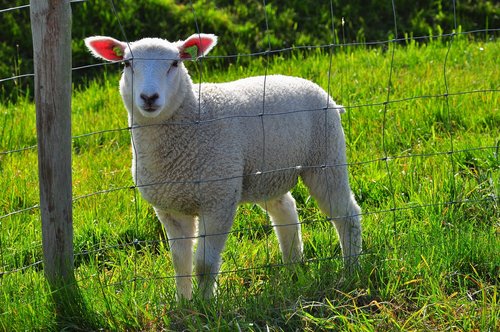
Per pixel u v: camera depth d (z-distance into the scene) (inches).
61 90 189.3
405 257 214.4
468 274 207.2
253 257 230.2
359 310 196.2
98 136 363.6
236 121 217.9
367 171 297.4
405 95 380.8
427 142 314.0
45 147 192.2
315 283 204.4
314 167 236.8
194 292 209.8
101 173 313.7
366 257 218.1
